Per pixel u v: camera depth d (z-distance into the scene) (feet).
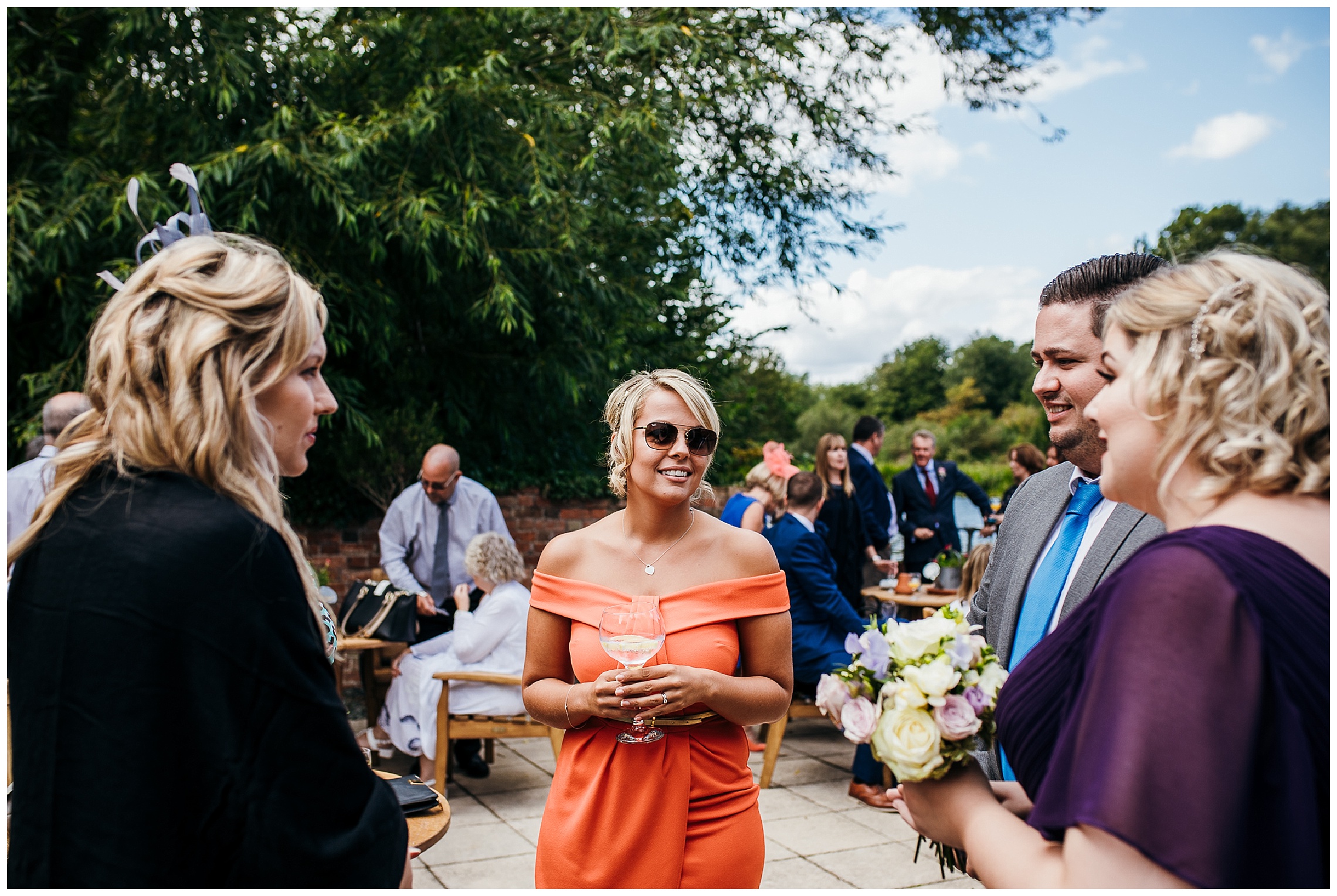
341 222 18.99
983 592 6.73
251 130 20.24
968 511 45.16
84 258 19.92
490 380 25.43
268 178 19.10
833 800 14.28
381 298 20.95
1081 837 2.80
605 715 6.08
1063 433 5.57
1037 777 3.51
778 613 6.81
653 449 6.77
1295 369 3.00
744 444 38.01
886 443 196.65
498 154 22.27
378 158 20.34
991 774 5.33
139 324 3.58
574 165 23.61
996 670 3.85
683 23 24.48
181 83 19.86
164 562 3.27
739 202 30.22
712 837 6.18
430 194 20.16
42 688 3.30
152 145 21.58
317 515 22.85
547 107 21.98
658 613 6.14
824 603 14.57
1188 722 2.67
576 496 26.40
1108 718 2.83
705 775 6.27
